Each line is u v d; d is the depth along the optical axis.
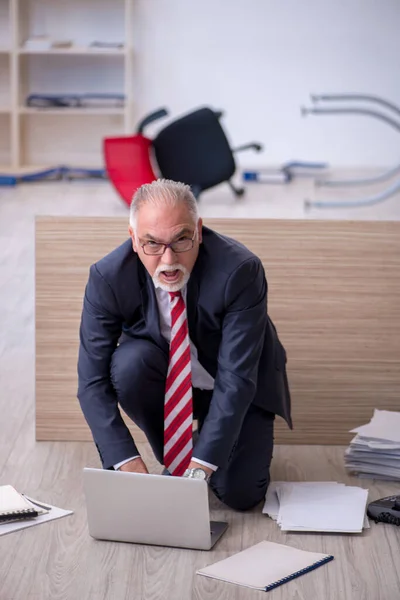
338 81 10.45
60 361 3.52
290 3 10.29
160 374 2.88
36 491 3.09
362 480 3.23
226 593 2.45
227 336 2.75
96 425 2.79
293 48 10.39
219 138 8.13
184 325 2.80
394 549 2.72
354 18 10.30
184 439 2.86
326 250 3.49
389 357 3.53
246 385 2.73
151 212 2.56
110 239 3.49
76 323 3.50
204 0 10.30
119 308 2.80
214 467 2.71
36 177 9.77
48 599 2.42
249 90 10.50
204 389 3.08
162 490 2.64
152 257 2.61
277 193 9.11
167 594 2.45
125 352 2.84
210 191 9.15
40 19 10.27
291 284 3.50
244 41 10.38
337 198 8.84
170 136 8.05
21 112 10.09
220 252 2.74
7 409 3.85
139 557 2.65
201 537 2.68
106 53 10.04
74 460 3.36
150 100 10.51
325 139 10.60
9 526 2.80
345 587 2.50
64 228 3.49
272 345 2.95
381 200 7.98
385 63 10.39
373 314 3.51
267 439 2.98
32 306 5.37
